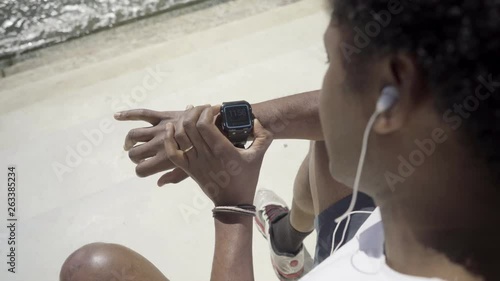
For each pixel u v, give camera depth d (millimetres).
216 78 1930
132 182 1649
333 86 594
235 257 925
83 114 1818
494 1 442
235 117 1018
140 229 1555
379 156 574
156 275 1051
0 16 2150
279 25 2125
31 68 2000
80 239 1530
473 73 465
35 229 1544
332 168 672
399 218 598
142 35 2109
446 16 454
